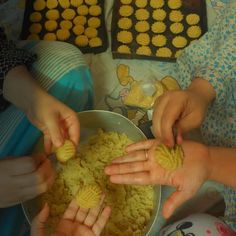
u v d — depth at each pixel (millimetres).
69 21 1165
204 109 761
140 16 1156
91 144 886
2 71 744
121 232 783
